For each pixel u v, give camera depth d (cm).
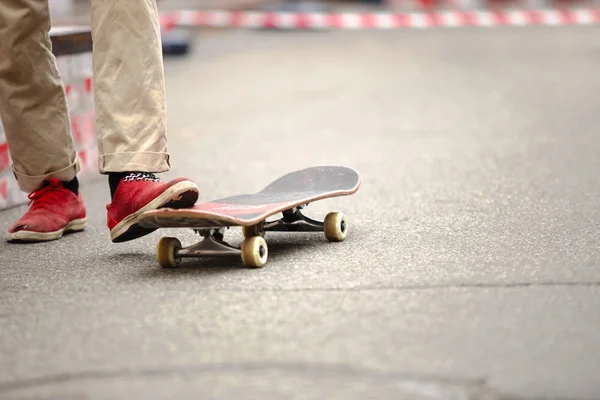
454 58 2214
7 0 584
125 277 512
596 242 557
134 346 391
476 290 457
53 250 597
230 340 392
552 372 349
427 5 4894
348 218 662
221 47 2497
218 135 1187
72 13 3203
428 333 394
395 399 327
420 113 1349
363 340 387
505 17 2445
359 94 1602
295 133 1189
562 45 2494
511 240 568
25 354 388
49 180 640
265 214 505
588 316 414
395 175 858
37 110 620
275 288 470
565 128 1138
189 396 334
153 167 548
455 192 755
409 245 562
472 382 341
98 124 551
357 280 480
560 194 724
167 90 1675
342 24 2366
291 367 358
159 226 521
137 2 543
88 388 346
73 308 454
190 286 481
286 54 2331
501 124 1201
